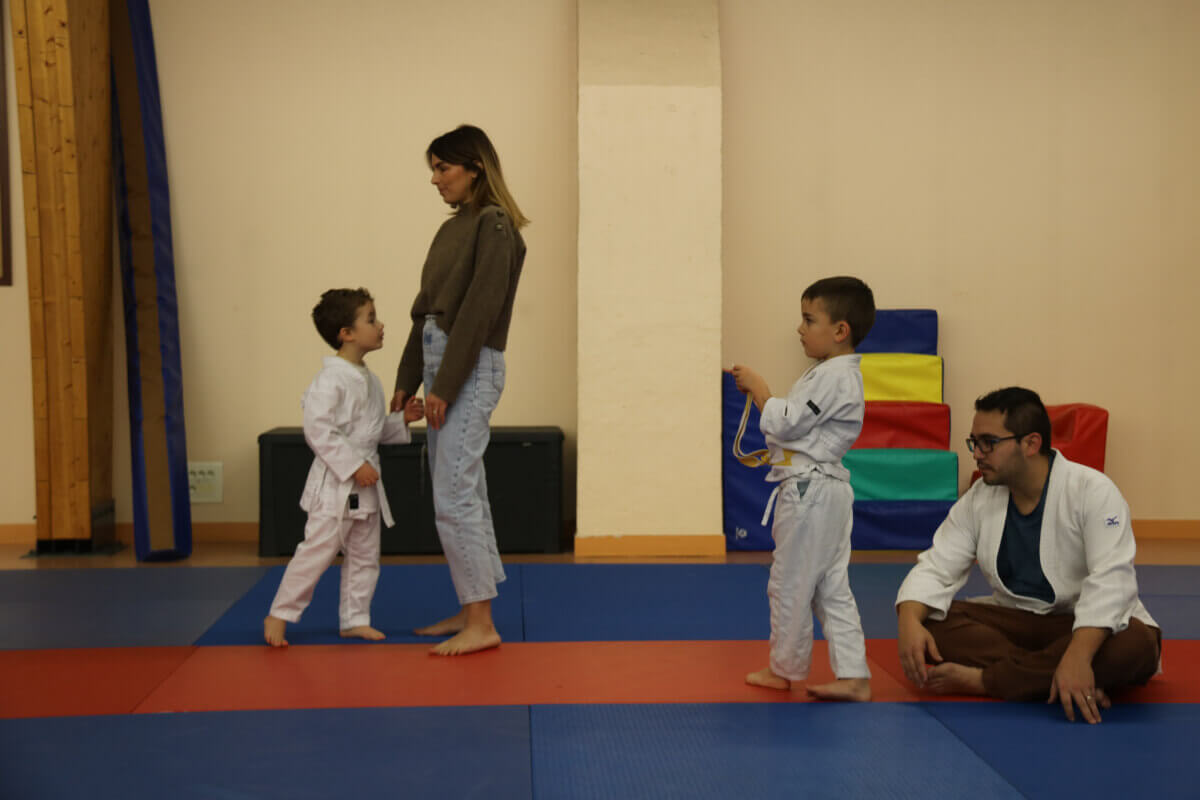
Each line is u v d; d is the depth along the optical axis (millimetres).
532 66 5164
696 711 2543
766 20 5238
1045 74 5320
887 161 5301
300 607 3184
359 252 5152
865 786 2082
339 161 5133
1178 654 3121
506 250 2979
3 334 4930
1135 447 5410
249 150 5098
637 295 4855
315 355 5156
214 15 5059
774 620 2682
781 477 2672
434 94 5145
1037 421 2629
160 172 4934
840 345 2682
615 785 2084
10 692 2686
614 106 4852
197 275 5102
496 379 3100
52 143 4578
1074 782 2104
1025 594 2750
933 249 5332
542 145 5176
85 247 4672
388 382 5164
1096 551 2566
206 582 4121
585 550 4824
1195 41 5328
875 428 5164
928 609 2768
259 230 5117
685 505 4871
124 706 2570
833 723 2455
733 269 5266
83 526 4750
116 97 4871
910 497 5047
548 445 4852
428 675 2844
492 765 2184
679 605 3758
